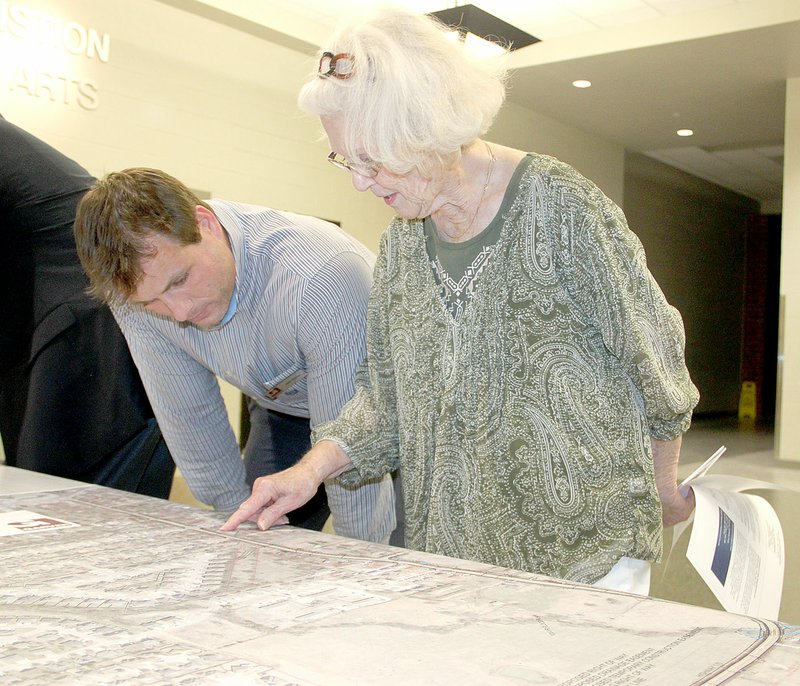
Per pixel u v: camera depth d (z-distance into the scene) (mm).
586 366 1037
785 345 7055
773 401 13688
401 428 1168
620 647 648
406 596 788
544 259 1032
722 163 10281
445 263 1103
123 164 4996
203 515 1167
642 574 1056
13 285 1900
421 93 913
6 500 1251
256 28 5590
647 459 1039
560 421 1024
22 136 1974
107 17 4859
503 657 625
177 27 5223
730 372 13203
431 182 997
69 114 4727
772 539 1116
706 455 7555
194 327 1395
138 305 1320
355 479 1248
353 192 6445
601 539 1014
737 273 13289
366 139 936
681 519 1223
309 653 629
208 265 1241
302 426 1882
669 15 6051
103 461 1903
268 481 1110
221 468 1550
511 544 1035
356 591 805
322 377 1350
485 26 4062
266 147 5809
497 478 1044
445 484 1087
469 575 867
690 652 638
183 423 1512
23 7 4473
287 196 5973
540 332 1036
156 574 861
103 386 1848
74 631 680
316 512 1925
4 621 706
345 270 1369
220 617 717
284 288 1352
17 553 945
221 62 5484
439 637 667
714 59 6406
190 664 605
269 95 5805
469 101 945
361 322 1354
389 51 928
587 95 7438
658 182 10922
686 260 11797
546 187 1033
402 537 1646
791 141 6910
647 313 1008
